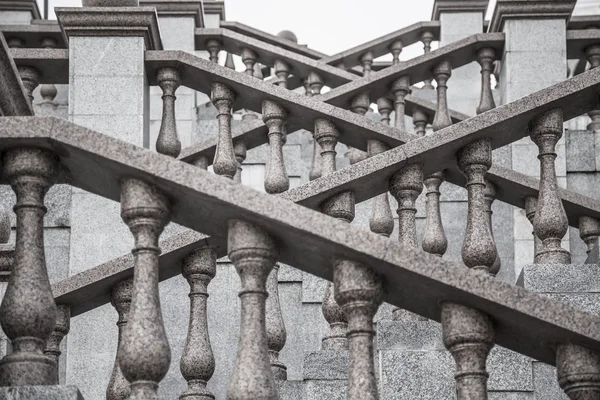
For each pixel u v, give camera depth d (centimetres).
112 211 736
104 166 417
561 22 930
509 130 575
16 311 407
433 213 651
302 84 1086
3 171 423
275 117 713
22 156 420
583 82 575
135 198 415
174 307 737
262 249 415
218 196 404
